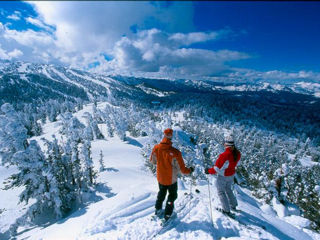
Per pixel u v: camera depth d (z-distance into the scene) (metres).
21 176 15.69
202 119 190.62
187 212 4.52
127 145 52.88
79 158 20.31
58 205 15.15
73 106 158.75
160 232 3.92
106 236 4.02
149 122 31.55
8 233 14.83
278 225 5.02
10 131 15.48
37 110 153.88
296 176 19.31
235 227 4.09
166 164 4.03
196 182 8.56
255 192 12.43
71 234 4.68
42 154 16.45
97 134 61.41
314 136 172.50
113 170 26.33
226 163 4.20
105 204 5.79
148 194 5.71
